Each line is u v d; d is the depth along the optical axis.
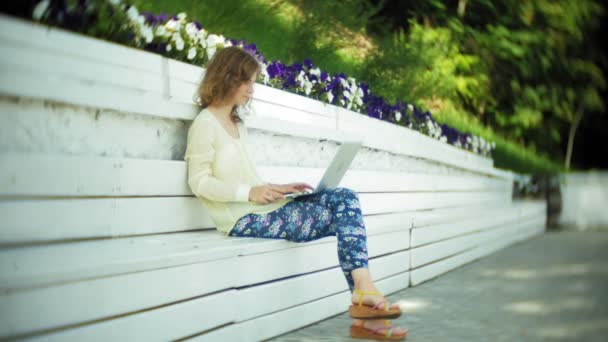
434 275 4.97
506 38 11.76
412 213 5.18
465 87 10.52
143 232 2.74
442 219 5.07
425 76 8.02
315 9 5.89
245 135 3.11
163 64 3.09
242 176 2.98
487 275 5.26
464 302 4.10
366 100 5.46
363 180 4.54
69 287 1.95
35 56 2.33
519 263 6.04
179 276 2.37
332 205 3.03
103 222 2.55
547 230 10.02
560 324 3.69
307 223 2.96
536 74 12.96
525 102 12.98
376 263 3.99
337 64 6.16
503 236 7.13
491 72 12.41
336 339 2.99
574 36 13.68
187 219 2.98
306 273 3.24
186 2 4.57
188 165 2.92
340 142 4.35
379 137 4.86
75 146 2.51
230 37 4.93
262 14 5.43
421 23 10.37
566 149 16.45
